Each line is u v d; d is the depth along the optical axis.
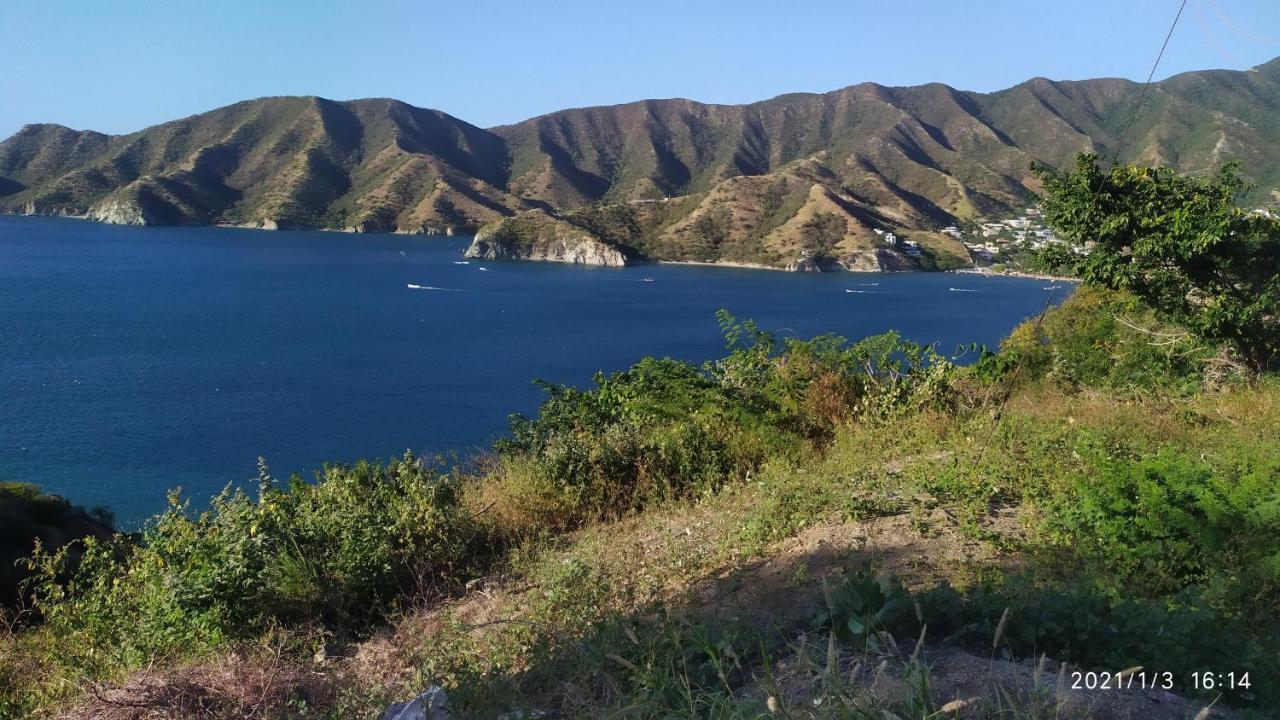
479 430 48.91
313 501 6.93
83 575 6.97
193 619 5.30
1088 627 3.03
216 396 58.41
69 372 65.75
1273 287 10.29
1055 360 12.61
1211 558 4.21
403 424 50.59
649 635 3.56
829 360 9.74
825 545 4.99
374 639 5.27
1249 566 4.01
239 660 4.51
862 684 2.57
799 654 2.64
